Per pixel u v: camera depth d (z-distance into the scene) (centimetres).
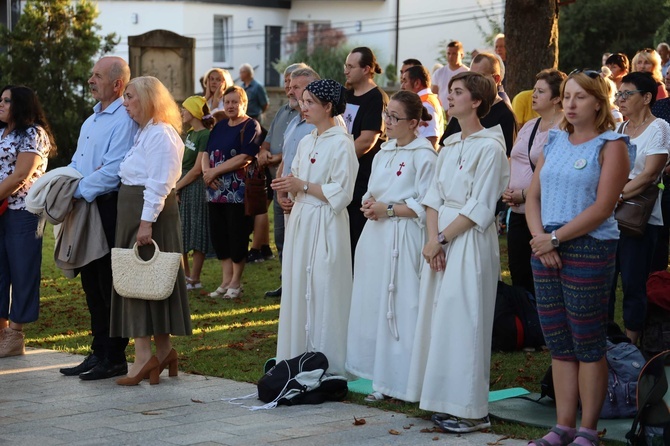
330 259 674
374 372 637
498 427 569
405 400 620
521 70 1243
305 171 682
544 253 512
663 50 1324
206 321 920
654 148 703
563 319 519
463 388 564
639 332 730
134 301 686
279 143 967
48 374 731
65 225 704
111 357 715
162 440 549
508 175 584
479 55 888
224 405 632
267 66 3569
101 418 602
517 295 766
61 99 2159
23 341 802
